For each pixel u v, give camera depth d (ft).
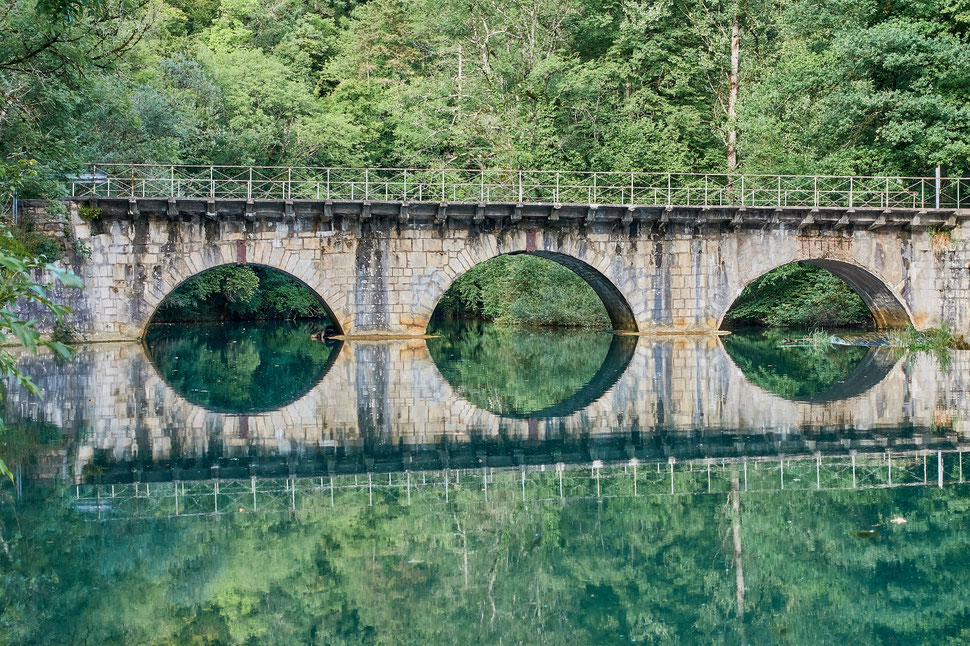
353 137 159.33
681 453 43.32
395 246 102.17
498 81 143.74
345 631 22.99
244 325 165.89
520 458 42.78
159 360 89.66
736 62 135.44
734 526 31.30
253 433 48.85
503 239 103.81
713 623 23.47
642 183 134.41
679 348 95.91
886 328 113.19
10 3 70.13
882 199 109.60
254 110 150.51
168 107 117.80
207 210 96.07
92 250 95.86
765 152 127.95
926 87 104.99
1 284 22.98
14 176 69.67
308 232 100.27
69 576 26.63
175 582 26.27
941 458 40.98
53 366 79.82
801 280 133.39
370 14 185.88
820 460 41.09
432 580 26.66
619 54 143.64
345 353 92.73
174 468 40.37
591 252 105.60
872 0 107.24
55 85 79.36
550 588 25.99
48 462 41.11
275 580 26.43
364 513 33.35
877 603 24.73
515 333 133.49
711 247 107.14
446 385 69.51
